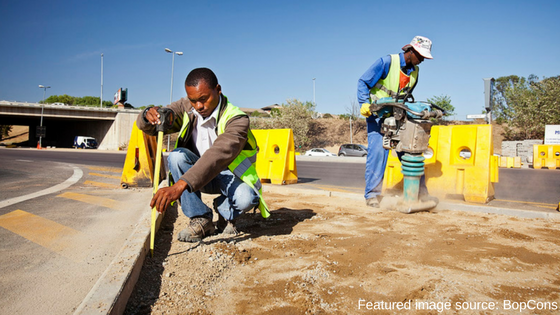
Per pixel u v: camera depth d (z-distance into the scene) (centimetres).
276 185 662
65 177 831
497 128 3438
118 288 165
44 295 185
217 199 291
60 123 6181
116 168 1157
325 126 4566
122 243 277
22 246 270
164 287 193
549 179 928
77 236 297
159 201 206
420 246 263
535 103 2841
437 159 486
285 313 168
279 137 730
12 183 698
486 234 296
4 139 7525
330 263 229
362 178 909
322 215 372
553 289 193
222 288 195
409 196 386
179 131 292
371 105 390
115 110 4809
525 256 242
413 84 413
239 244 267
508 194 616
